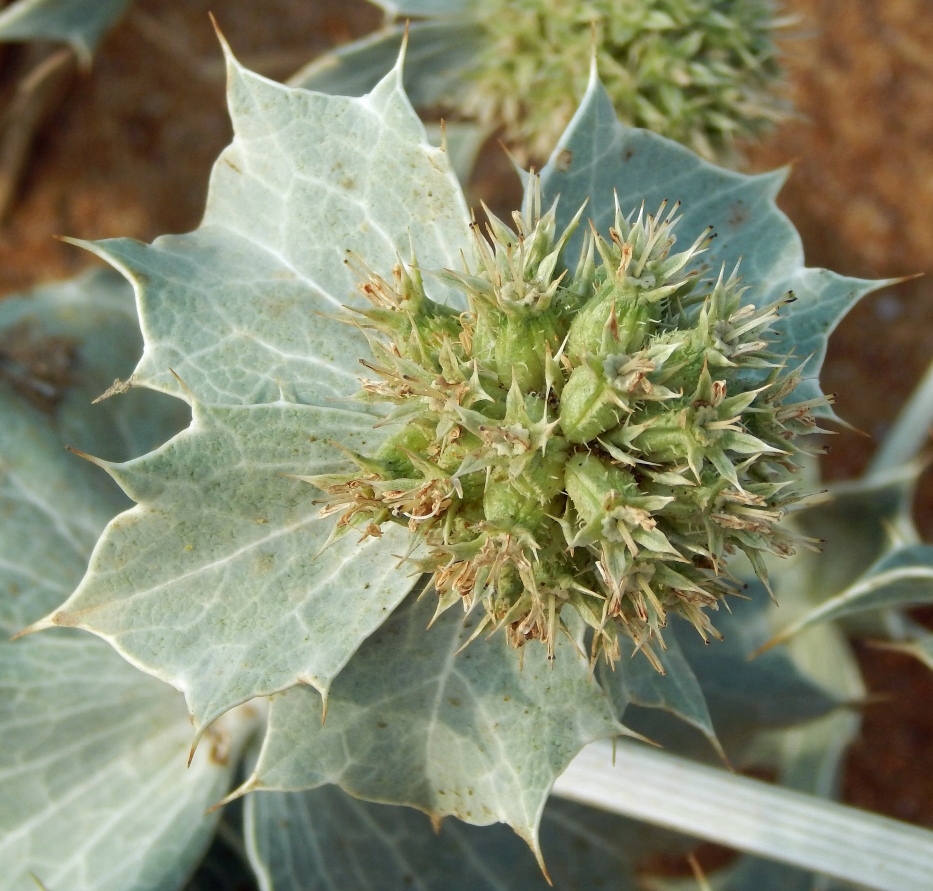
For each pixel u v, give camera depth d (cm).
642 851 13
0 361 12
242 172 10
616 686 10
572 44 12
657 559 8
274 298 9
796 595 13
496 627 9
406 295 9
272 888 11
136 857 11
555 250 9
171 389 9
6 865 11
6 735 11
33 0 13
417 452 9
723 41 12
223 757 12
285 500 9
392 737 9
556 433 8
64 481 12
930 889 10
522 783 9
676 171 10
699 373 8
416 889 12
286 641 9
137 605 9
